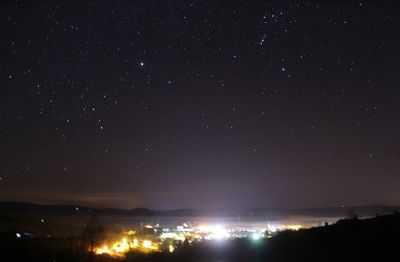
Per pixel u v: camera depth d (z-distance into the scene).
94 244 41.81
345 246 28.98
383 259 24.36
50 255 34.56
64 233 52.41
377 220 37.72
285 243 34.16
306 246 31.19
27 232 50.88
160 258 34.19
